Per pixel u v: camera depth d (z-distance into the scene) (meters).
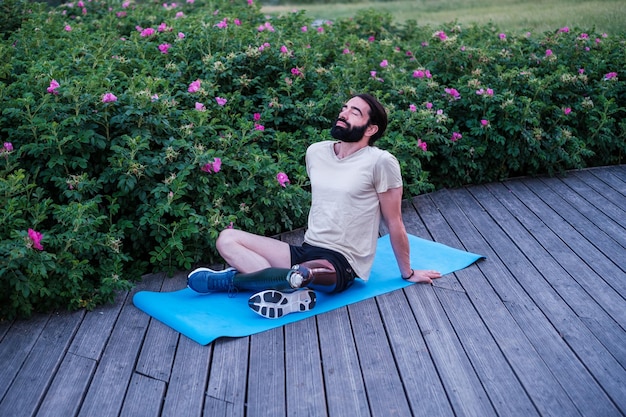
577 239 4.67
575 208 5.28
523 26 9.55
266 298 3.48
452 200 5.51
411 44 7.37
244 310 3.62
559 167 6.08
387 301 3.73
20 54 5.64
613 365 3.11
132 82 4.60
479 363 3.13
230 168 4.51
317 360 3.17
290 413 2.79
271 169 4.54
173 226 4.20
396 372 3.07
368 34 7.78
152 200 4.19
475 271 4.15
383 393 2.92
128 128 4.41
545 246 4.55
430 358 3.18
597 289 3.90
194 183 4.32
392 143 5.31
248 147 4.70
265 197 4.52
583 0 10.73
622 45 7.11
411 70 6.70
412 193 5.52
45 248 3.75
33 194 3.93
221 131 4.83
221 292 3.85
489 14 10.55
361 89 5.93
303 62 5.80
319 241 3.71
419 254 4.35
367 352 3.23
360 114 3.59
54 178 4.11
